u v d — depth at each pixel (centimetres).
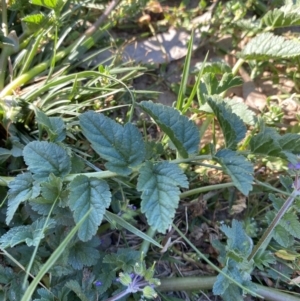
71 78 23
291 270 22
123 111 26
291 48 24
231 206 24
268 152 19
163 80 28
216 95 22
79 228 17
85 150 24
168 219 17
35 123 24
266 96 28
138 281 18
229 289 19
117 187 22
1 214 21
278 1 30
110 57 27
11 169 22
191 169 24
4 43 23
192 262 22
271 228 20
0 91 24
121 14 28
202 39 29
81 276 19
